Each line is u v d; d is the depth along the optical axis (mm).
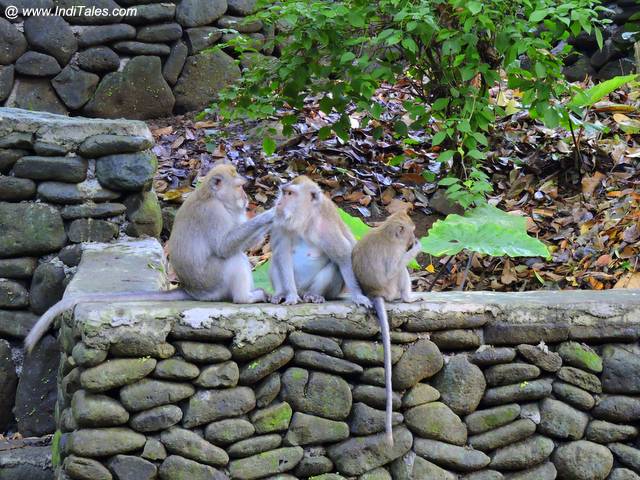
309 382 6438
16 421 8633
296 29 9969
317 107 12758
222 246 6742
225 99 10969
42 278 8766
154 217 9211
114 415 5965
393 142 12242
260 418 6309
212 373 6191
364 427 6516
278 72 10523
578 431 6891
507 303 6906
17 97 12422
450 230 8930
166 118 13172
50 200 8828
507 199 11312
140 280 7688
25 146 8820
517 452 6812
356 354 6496
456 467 6695
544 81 10023
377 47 10352
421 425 6648
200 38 13156
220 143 12328
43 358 8570
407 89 13195
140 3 12805
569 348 6949
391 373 6598
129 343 6000
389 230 6707
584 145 11719
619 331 6984
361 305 6543
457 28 10078
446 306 6738
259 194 11320
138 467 6004
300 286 6926
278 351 6375
